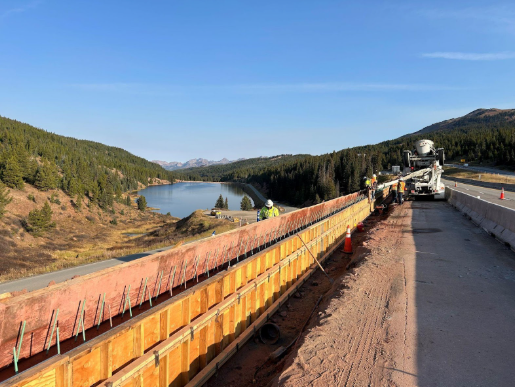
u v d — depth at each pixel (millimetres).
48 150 114625
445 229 12359
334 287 7309
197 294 5188
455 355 4059
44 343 3434
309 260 10422
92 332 3861
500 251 8953
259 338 6543
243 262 6320
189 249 5625
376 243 10281
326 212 14844
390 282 6738
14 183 72375
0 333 3002
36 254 43125
